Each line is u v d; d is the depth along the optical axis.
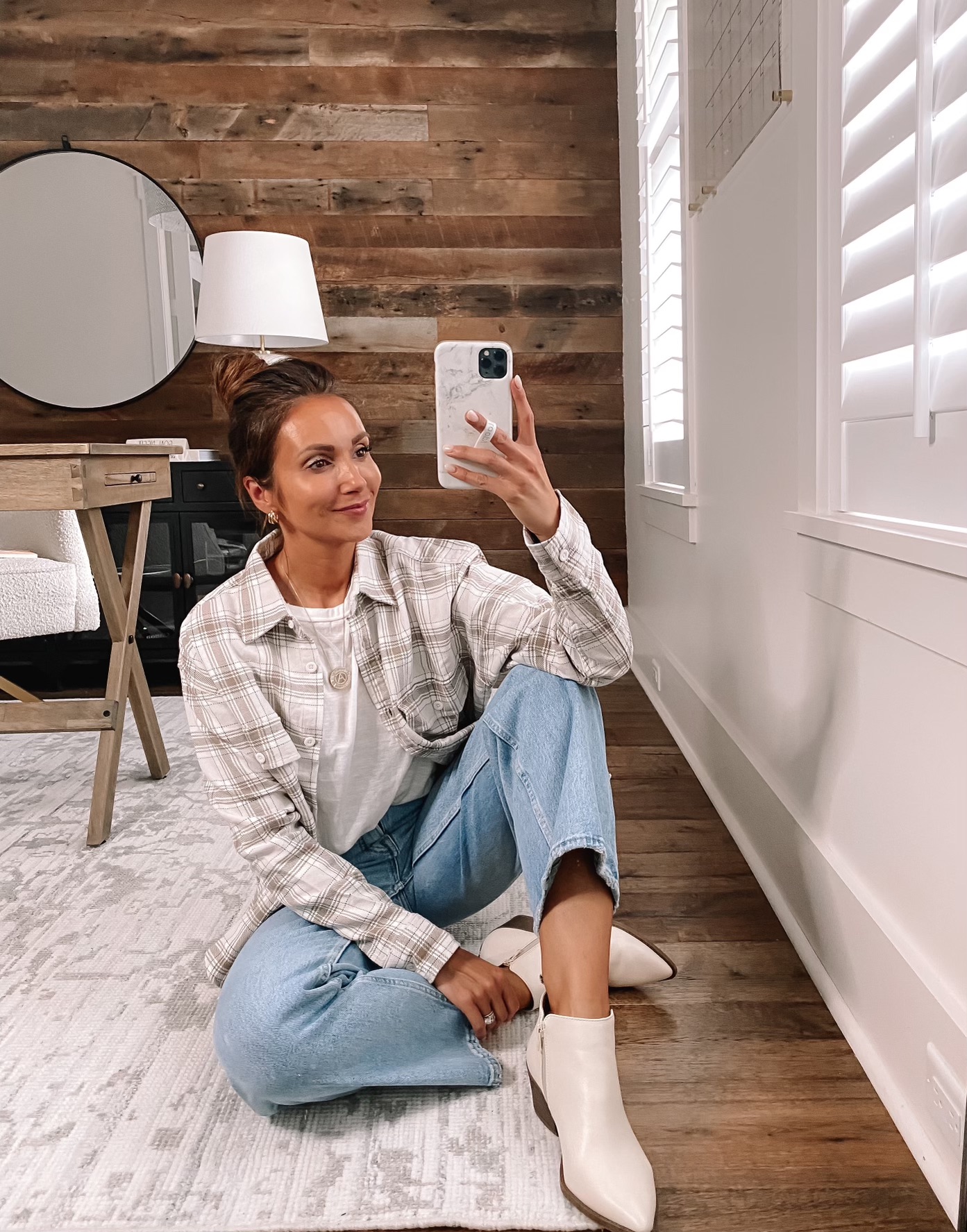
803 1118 1.13
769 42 1.62
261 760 1.17
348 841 1.28
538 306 3.75
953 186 1.00
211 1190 1.05
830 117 1.32
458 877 1.30
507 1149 1.10
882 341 1.22
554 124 3.68
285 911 1.22
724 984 1.43
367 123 3.68
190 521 3.48
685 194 2.36
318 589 1.20
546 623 1.18
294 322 3.19
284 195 3.70
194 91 3.66
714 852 1.90
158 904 1.76
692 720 2.45
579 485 3.83
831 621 1.40
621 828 2.04
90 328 3.73
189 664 1.17
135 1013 1.40
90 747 2.81
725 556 2.10
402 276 3.73
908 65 1.07
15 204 3.69
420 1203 1.02
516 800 1.14
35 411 3.78
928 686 1.07
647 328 3.07
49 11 3.62
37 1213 1.02
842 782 1.37
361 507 1.11
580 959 1.06
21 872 1.91
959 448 1.05
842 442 1.40
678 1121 1.13
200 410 3.78
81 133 3.68
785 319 1.61
